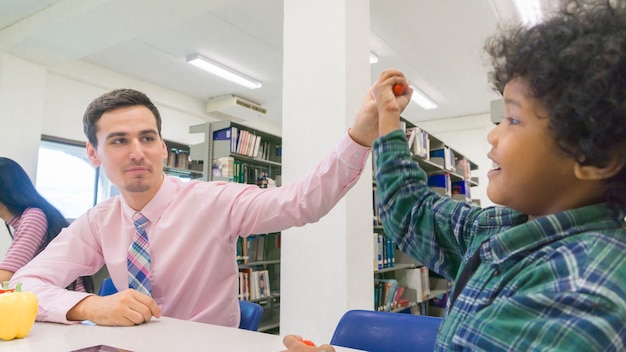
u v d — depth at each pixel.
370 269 2.46
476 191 7.53
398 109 0.77
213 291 1.20
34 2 3.71
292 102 2.50
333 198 1.08
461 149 7.67
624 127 0.35
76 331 0.84
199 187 1.24
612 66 0.35
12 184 1.94
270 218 1.15
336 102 2.36
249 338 0.79
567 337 0.30
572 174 0.38
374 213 3.63
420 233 0.69
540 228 0.39
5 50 4.16
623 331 0.30
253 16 4.20
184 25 4.40
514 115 0.41
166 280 1.16
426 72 5.53
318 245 2.33
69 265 1.18
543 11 0.44
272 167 4.69
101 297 0.95
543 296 0.33
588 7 0.39
